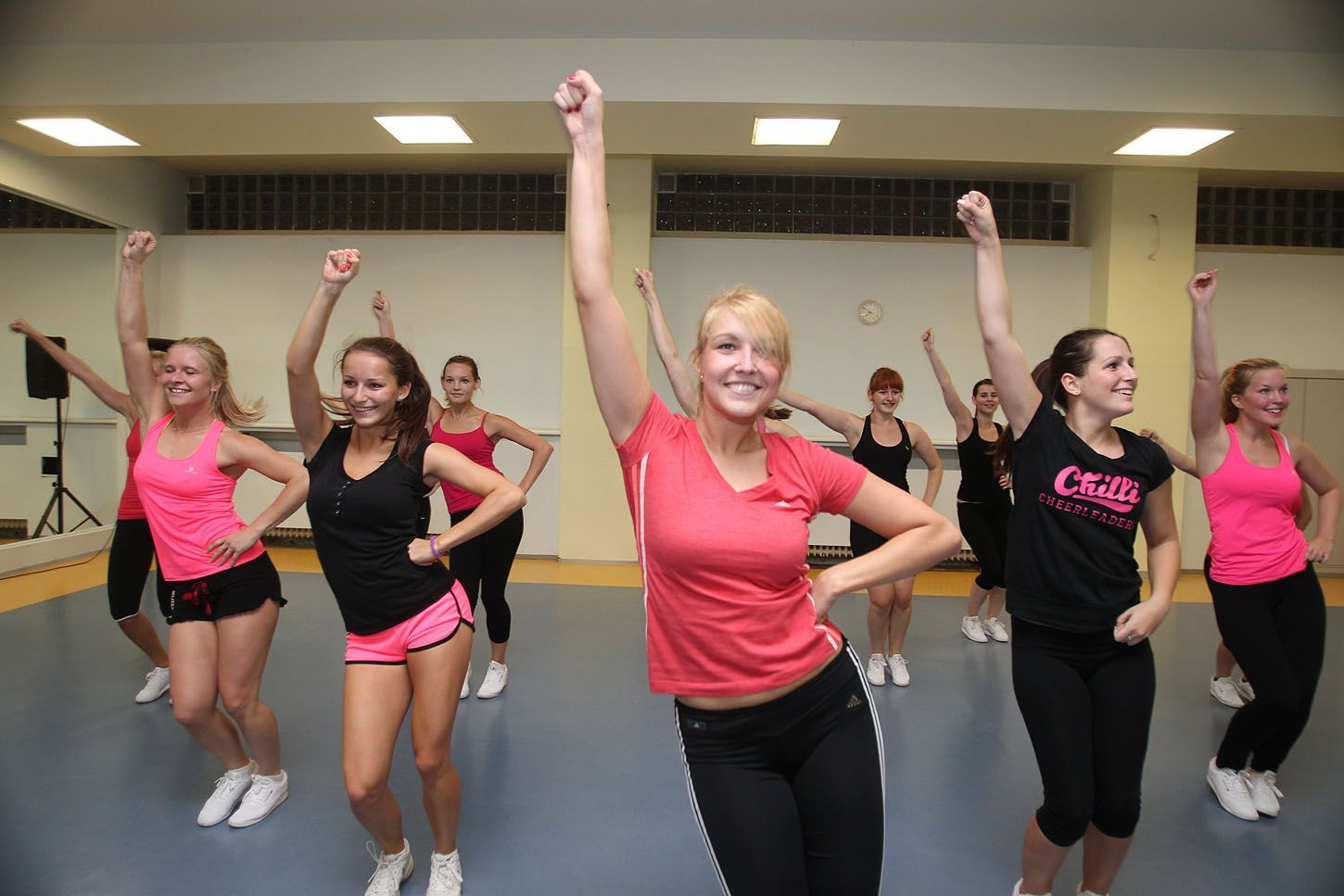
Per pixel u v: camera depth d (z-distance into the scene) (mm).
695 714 1367
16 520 6500
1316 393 7191
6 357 6387
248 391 7492
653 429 1398
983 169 7184
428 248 7418
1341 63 4922
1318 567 7309
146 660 4234
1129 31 4754
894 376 4078
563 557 7113
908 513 1419
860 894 1286
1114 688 1873
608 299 1353
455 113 5234
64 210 6508
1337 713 3797
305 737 3303
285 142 5805
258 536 2484
